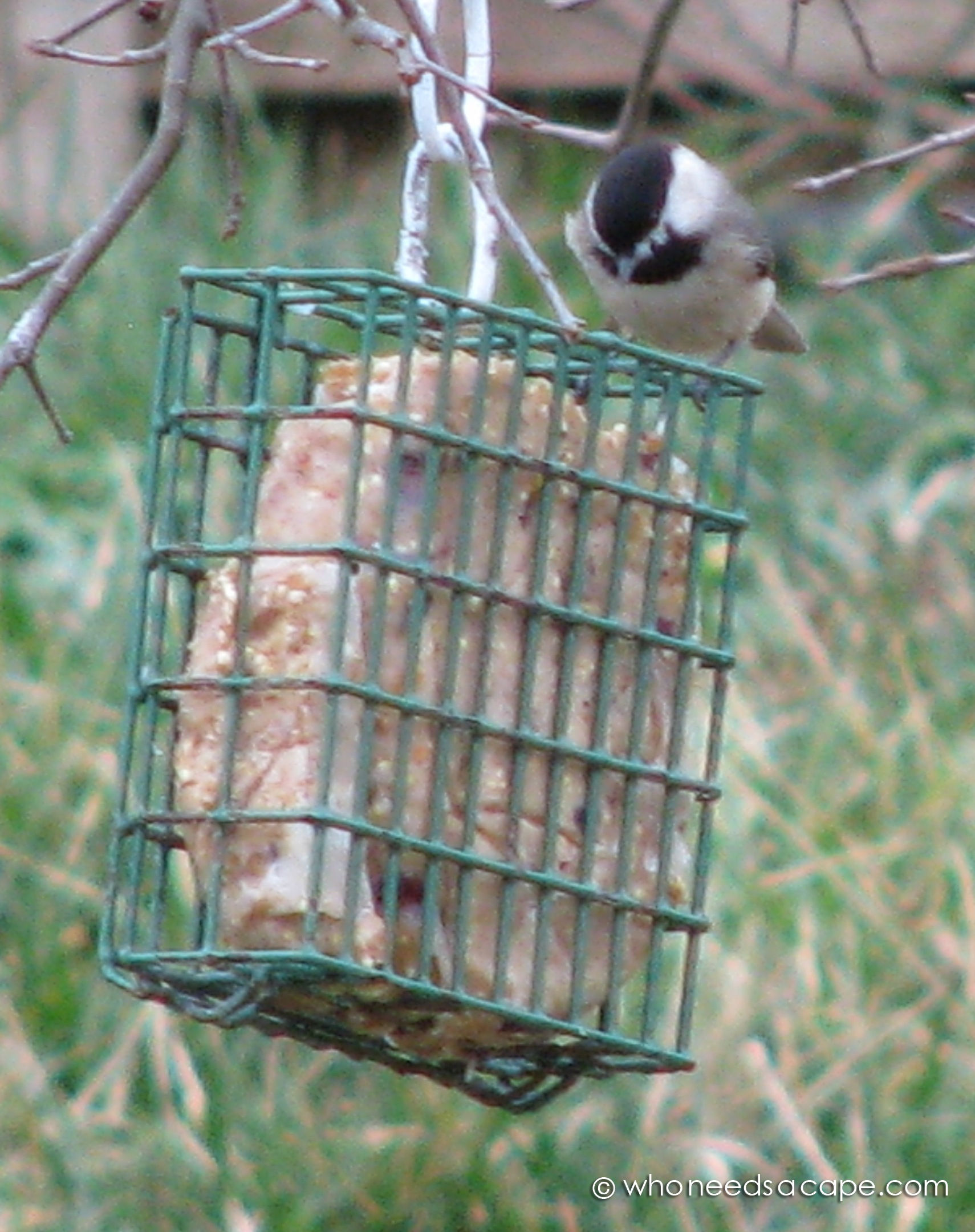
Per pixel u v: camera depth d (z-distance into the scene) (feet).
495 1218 28.25
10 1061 29.91
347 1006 18.85
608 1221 28.27
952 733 35.47
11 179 44.47
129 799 19.40
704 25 45.16
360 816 18.17
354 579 18.43
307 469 18.69
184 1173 28.73
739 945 31.19
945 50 44.70
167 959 18.17
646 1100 29.53
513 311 19.13
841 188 45.27
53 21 45.37
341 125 46.75
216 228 41.88
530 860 19.03
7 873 32.12
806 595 38.24
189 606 19.88
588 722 19.45
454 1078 20.08
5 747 33.42
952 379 41.70
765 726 35.06
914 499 39.45
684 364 20.13
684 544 20.24
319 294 19.35
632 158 28.60
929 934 31.58
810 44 45.73
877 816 33.68
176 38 21.15
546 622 19.31
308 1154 28.89
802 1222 28.32
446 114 21.33
